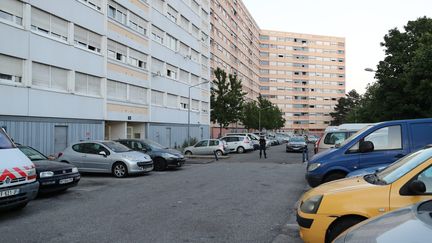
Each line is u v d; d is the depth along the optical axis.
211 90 54.53
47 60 21.73
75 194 10.88
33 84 21.00
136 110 32.53
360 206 4.70
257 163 22.17
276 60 120.44
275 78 120.12
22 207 8.54
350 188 4.96
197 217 7.77
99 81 27.11
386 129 8.55
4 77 19.17
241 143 33.69
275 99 120.00
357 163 8.52
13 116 19.53
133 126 34.31
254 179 14.23
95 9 26.23
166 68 39.06
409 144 8.27
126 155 15.28
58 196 10.54
